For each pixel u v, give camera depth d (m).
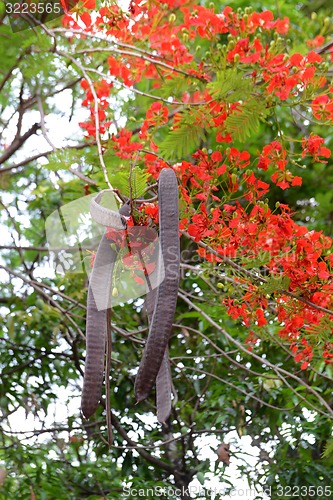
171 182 2.18
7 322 4.90
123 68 4.24
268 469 4.81
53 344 5.20
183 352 5.22
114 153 3.90
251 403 4.94
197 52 3.84
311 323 3.41
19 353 5.16
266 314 4.09
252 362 5.06
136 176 2.58
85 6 3.86
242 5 5.79
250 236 3.31
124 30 4.18
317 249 3.29
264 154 3.56
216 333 4.97
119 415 5.15
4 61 4.39
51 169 3.77
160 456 5.18
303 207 5.89
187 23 4.02
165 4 4.14
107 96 4.20
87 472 5.06
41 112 4.11
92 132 4.02
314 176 5.96
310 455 4.85
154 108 3.83
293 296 3.29
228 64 3.65
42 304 4.91
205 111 3.57
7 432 4.92
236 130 3.62
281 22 3.81
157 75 4.27
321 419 4.71
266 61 3.59
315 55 3.58
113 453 5.04
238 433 4.77
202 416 4.86
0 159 4.89
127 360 5.04
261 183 3.42
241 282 3.46
